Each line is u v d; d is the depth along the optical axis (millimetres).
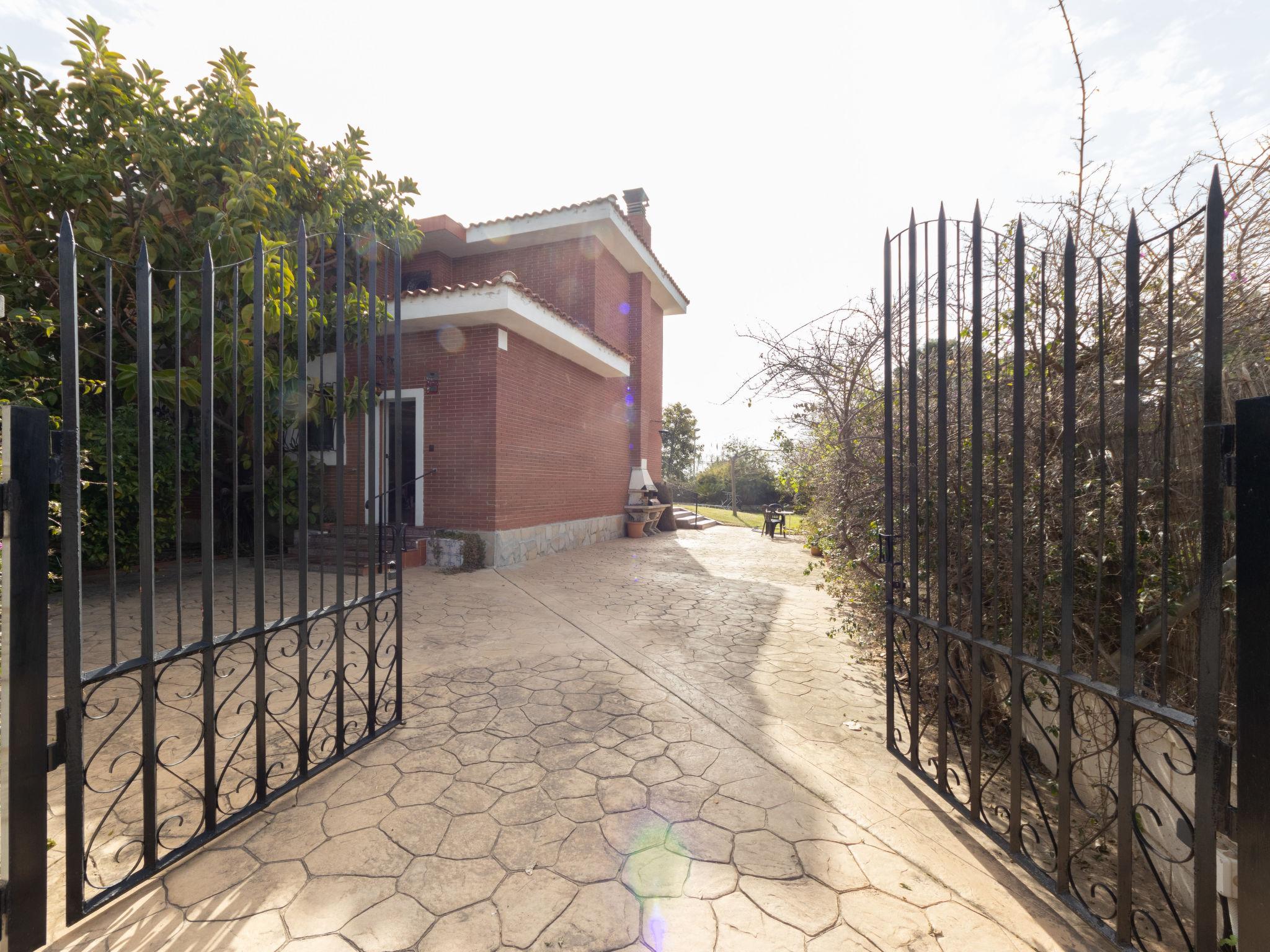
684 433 33688
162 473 7492
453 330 9078
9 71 5230
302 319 2686
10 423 1646
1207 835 1514
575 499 11648
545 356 10406
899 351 3551
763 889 2059
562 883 2072
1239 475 1446
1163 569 1693
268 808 2492
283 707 3605
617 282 14008
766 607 6520
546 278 12766
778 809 2555
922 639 3684
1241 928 1419
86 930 1813
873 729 3414
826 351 4125
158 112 6121
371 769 2842
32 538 1701
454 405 9062
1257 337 2309
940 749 2654
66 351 1758
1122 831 1783
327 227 7363
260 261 2451
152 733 2033
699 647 4953
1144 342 2596
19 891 1675
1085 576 2770
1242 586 1439
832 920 1917
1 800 1648
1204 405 1522
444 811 2490
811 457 5469
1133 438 1750
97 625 5320
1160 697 1706
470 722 3389
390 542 8828
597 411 12688
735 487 22812
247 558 8750
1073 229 2865
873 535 3928
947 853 2289
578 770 2857
